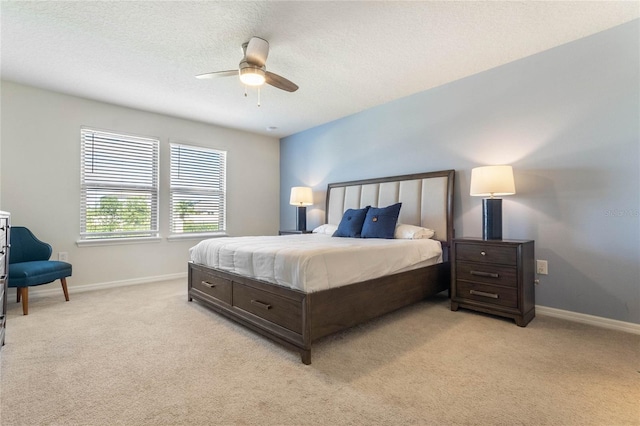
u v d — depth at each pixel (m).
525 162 2.80
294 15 2.17
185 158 4.53
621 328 2.31
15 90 3.24
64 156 3.54
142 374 1.67
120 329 2.35
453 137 3.30
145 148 4.16
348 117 4.41
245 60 2.41
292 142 5.38
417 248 2.84
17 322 2.50
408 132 3.70
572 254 2.55
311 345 1.98
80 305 2.99
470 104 3.16
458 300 2.77
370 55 2.73
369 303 2.26
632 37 2.29
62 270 3.04
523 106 2.81
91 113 3.71
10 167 3.22
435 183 3.37
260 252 2.24
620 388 1.52
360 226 3.53
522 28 2.35
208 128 4.75
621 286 2.33
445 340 2.12
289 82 2.60
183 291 3.56
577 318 2.51
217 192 4.88
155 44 2.53
